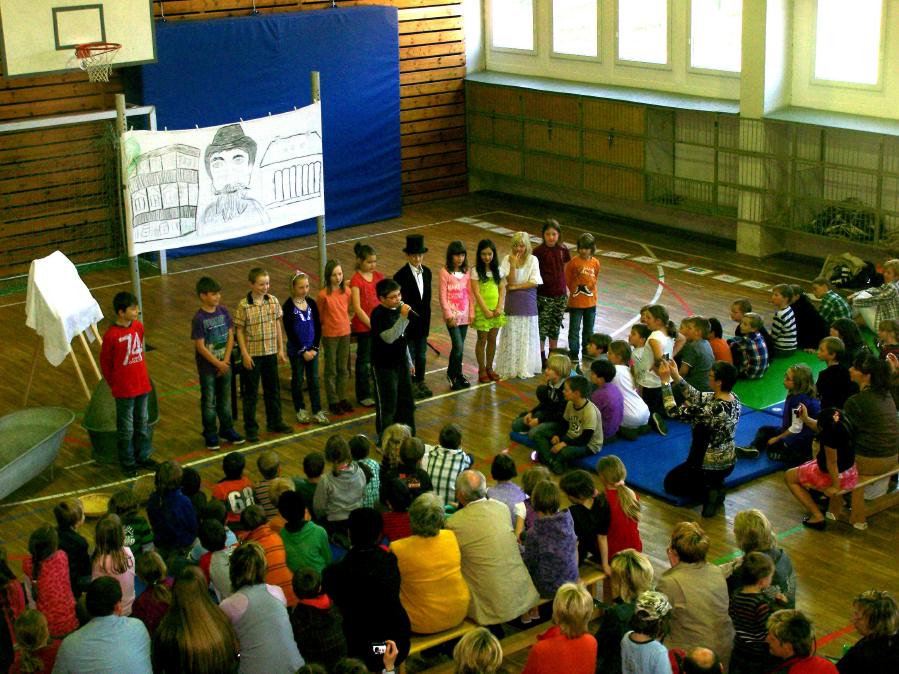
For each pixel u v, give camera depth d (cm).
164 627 564
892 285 1213
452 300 1146
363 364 1130
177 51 1622
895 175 1385
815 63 1523
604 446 1009
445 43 1961
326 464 1001
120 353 975
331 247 1736
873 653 580
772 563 630
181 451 1053
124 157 1195
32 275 1109
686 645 629
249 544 605
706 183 1628
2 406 1171
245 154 1284
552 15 1900
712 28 1650
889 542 855
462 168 2034
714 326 1113
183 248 1692
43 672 620
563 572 697
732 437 893
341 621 607
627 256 1620
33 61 1462
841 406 945
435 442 1050
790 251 1600
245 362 1041
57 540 677
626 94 1752
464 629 677
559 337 1320
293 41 1733
